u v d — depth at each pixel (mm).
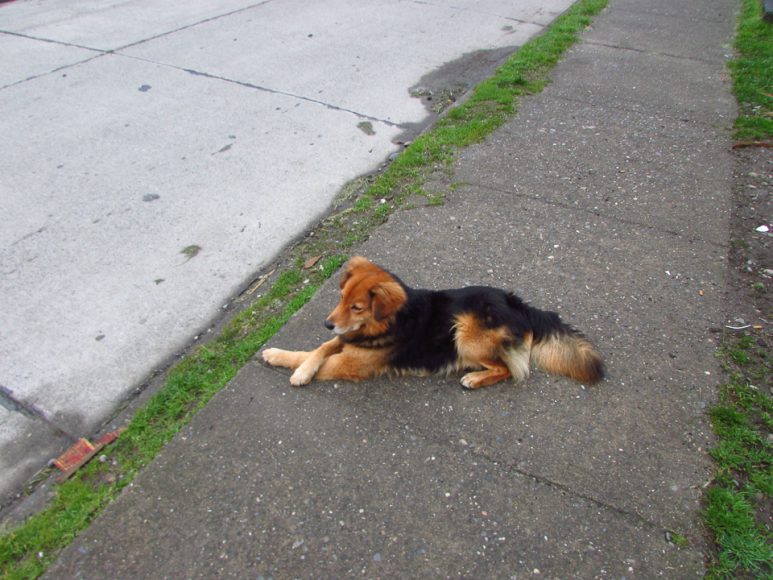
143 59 4309
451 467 1735
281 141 3367
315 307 2277
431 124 3596
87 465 1769
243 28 5016
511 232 2648
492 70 4344
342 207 2867
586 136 3439
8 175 2998
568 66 4422
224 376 2014
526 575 1511
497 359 1955
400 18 5391
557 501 1657
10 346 2105
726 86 4070
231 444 1789
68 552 1554
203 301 2334
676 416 1867
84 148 3238
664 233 2643
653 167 3139
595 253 2523
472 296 1964
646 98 3906
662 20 5531
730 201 2857
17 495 1707
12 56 4289
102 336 2166
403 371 1982
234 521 1610
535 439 1809
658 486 1691
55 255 2512
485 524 1607
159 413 1910
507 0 6094
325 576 1504
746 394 1924
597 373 1933
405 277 2393
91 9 5434
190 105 3693
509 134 3453
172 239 2635
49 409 1921
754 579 1504
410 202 2857
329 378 1990
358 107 3756
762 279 2381
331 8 5625
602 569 1523
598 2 5961
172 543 1568
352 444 1794
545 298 2291
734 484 1695
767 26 5016
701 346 2092
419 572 1514
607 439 1809
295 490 1678
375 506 1645
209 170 3102
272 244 2629
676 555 1548
